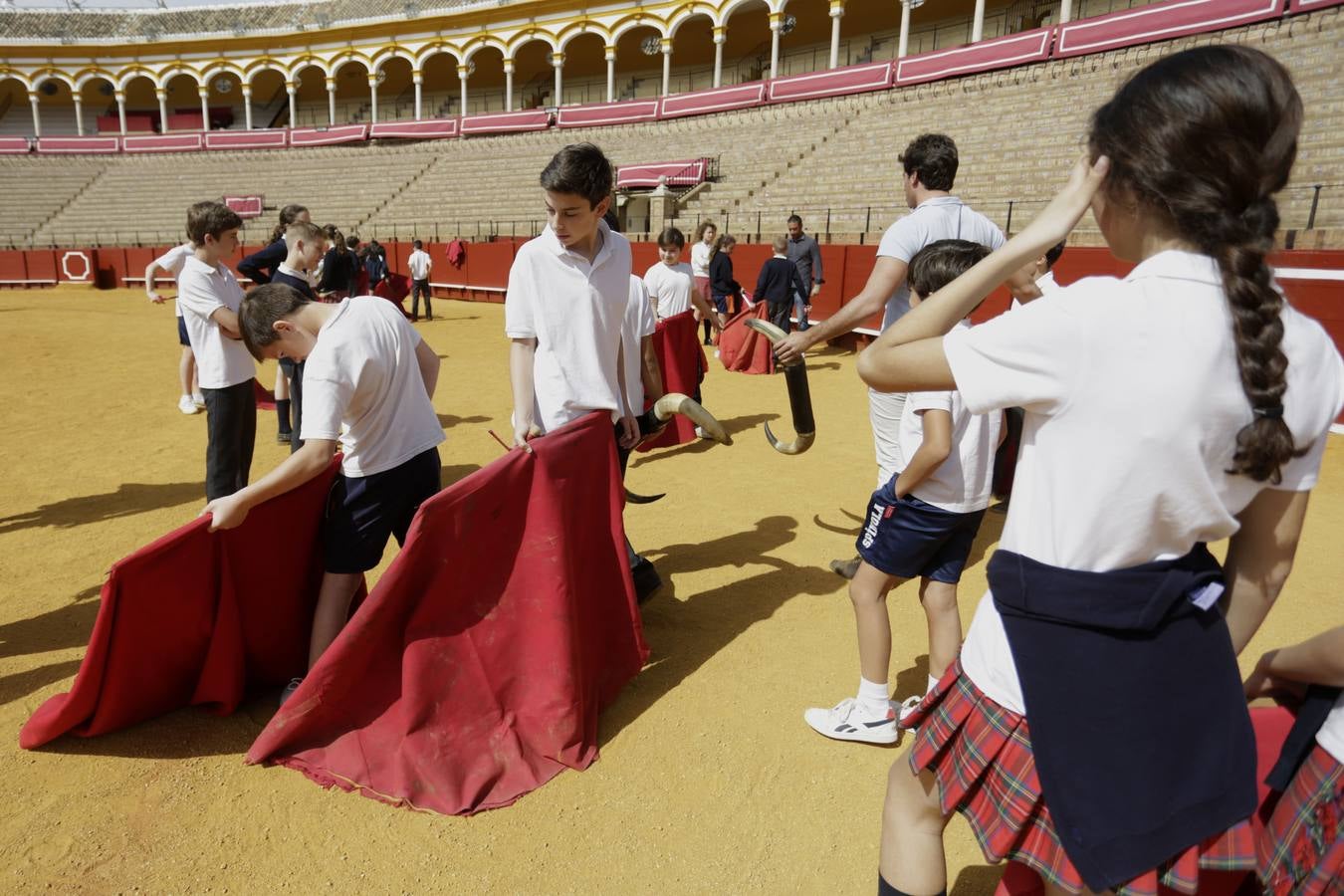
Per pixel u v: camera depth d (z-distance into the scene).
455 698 2.70
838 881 2.27
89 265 27.95
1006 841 1.34
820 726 2.91
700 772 2.72
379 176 32.28
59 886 2.18
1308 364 1.15
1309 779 1.44
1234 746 1.22
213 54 40.34
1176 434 1.11
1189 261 1.15
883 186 20.34
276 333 2.80
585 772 2.72
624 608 3.20
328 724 2.72
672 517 5.20
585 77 39.56
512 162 30.38
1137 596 1.19
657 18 32.47
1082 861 1.21
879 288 3.02
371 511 2.92
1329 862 1.37
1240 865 1.21
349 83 43.62
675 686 3.23
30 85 41.16
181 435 7.27
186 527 2.68
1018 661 1.26
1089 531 1.18
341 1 39.47
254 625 2.96
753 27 34.47
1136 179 1.15
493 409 8.48
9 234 32.06
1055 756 1.23
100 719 2.78
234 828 2.41
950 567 2.70
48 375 10.30
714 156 25.16
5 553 4.55
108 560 4.45
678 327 6.95
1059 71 20.08
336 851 2.34
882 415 3.46
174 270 7.94
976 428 2.55
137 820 2.44
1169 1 17.94
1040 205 16.48
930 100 22.28
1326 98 14.34
